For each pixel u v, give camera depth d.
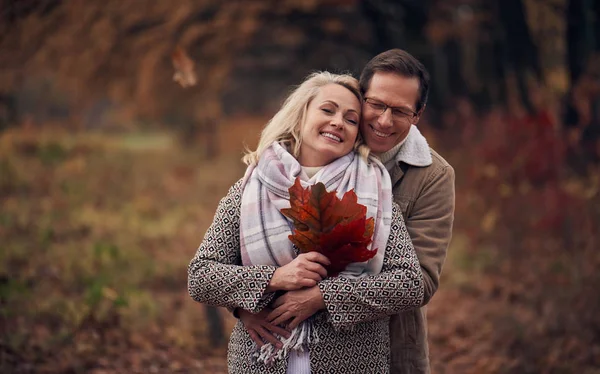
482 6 12.64
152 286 7.63
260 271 2.62
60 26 8.80
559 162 9.01
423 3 13.04
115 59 11.01
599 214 8.05
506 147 9.16
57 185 14.67
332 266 2.64
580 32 10.27
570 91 10.12
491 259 8.47
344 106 2.80
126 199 14.33
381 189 2.76
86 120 35.34
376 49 13.70
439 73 13.75
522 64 11.62
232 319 6.59
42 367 4.73
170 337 5.73
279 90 24.81
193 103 19.36
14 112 19.38
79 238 9.68
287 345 2.62
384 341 2.80
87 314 5.65
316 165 2.83
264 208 2.70
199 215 13.22
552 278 7.41
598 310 6.16
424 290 2.85
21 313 5.61
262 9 12.30
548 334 5.84
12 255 7.87
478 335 6.12
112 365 5.00
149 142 35.88
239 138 24.16
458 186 10.09
